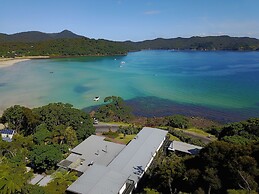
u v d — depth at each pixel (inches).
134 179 1453.0
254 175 1048.2
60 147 1839.3
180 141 2251.5
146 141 1923.0
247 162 1065.5
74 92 4451.3
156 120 2987.2
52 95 4195.4
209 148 1229.1
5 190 1118.4
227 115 3467.0
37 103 3722.9
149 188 1317.7
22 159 1662.2
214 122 3169.3
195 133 2632.9
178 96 4411.9
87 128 2239.2
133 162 1625.2
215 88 5017.2
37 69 7017.7
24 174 1393.9
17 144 1840.6
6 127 2456.9
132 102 4033.0
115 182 1355.8
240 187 997.8
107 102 3720.5
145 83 5413.4
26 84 4972.9
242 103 3993.6
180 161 1374.3
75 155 1775.3
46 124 2241.6
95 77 5974.4
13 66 7495.1
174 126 2844.5
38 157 1617.9
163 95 4463.6
